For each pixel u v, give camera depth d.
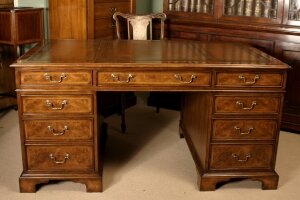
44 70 2.22
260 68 2.29
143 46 2.80
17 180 2.55
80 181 2.40
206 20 3.66
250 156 2.44
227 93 2.33
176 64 2.26
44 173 2.40
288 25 3.31
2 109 3.79
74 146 2.37
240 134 2.40
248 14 3.48
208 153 2.42
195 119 2.73
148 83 2.29
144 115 3.77
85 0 3.32
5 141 3.12
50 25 3.57
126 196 2.39
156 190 2.46
